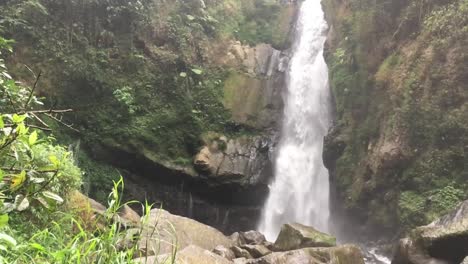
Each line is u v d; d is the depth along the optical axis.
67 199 4.74
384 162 10.09
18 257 2.52
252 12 17.64
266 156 13.90
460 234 6.24
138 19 13.42
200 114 13.55
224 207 13.36
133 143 12.05
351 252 7.55
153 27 13.82
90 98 12.02
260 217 13.62
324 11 15.79
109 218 2.77
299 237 8.56
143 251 4.54
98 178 11.41
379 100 11.14
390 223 9.97
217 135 13.31
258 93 14.81
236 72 15.02
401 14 11.30
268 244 9.34
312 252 7.26
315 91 14.47
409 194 9.40
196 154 12.78
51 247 3.18
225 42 15.83
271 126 14.50
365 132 11.25
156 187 12.65
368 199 10.70
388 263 9.51
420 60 10.05
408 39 10.82
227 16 16.81
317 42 15.52
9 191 2.67
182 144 12.94
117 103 12.27
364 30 12.16
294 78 15.48
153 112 12.83
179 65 13.94
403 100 10.13
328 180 12.86
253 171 13.27
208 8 16.44
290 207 13.45
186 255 5.46
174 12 14.82
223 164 12.80
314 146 13.74
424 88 9.80
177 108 13.23
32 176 2.59
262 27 17.33
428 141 9.49
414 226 8.85
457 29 9.43
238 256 8.09
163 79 13.37
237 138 13.64
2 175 2.48
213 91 14.16
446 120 9.23
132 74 12.93
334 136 12.23
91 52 12.15
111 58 12.76
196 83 14.16
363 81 11.84
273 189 13.88
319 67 14.73
